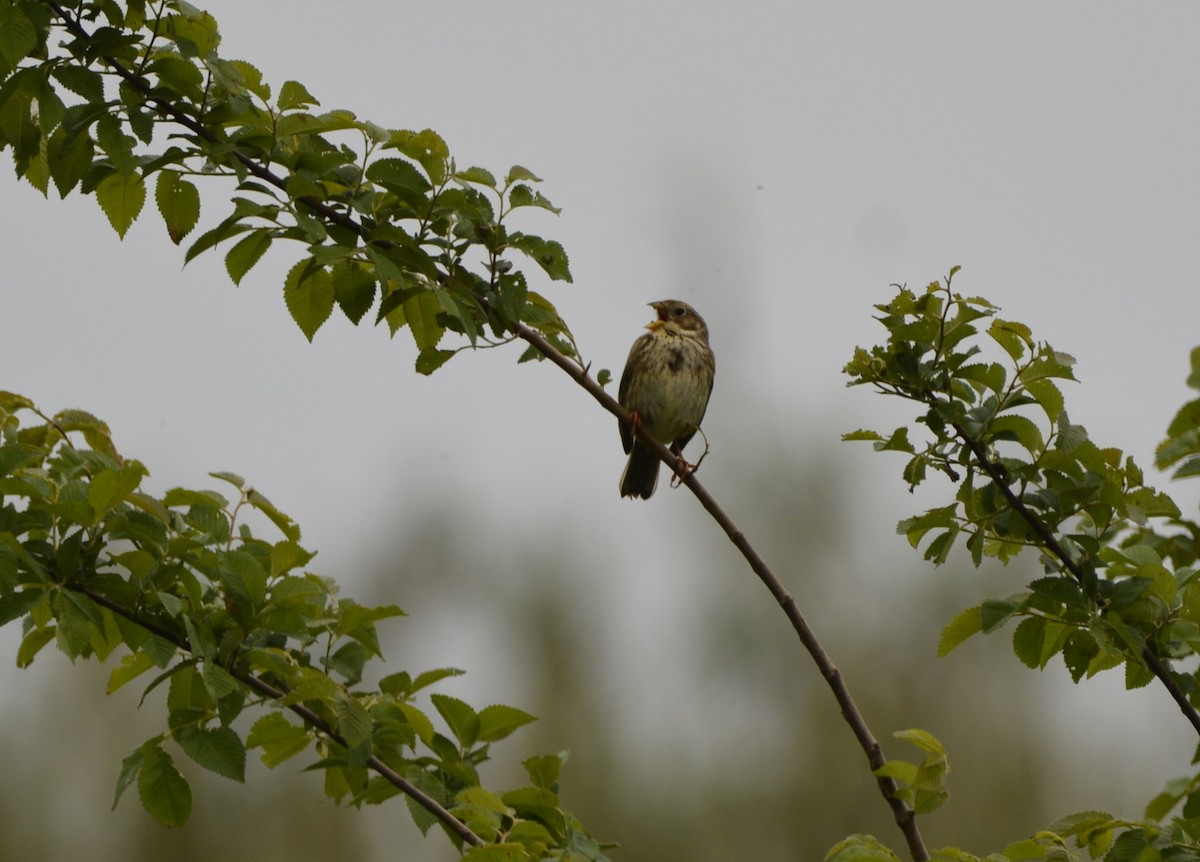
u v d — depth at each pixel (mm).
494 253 8211
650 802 25250
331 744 7527
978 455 8016
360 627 7609
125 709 25422
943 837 24359
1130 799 24562
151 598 6949
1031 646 8055
